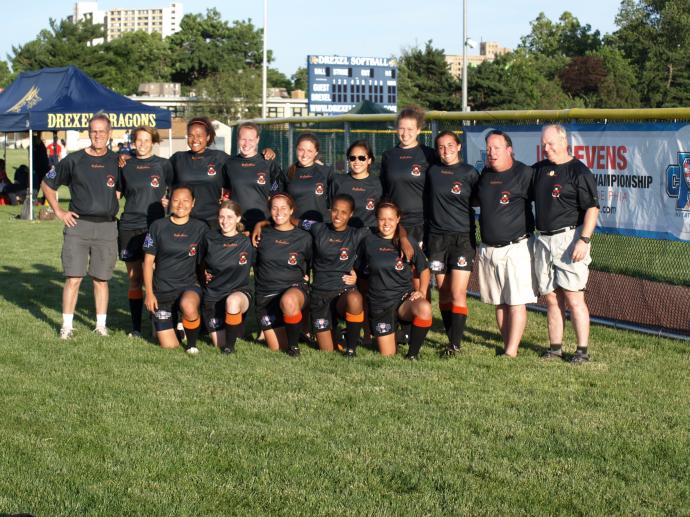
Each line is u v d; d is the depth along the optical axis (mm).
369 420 5195
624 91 59312
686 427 5109
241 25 75188
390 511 3975
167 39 83312
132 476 4375
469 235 6996
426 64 52188
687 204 7234
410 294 6855
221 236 7020
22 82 20156
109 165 7434
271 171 7758
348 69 33656
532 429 5055
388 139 16562
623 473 4418
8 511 3941
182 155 7707
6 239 14516
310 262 7113
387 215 6707
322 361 6668
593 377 6219
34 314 8469
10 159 41594
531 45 94812
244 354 6891
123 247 7652
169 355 6832
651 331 7551
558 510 4000
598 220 8062
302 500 4094
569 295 6652
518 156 8758
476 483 4289
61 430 5016
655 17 73500
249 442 4832
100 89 18500
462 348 7172
